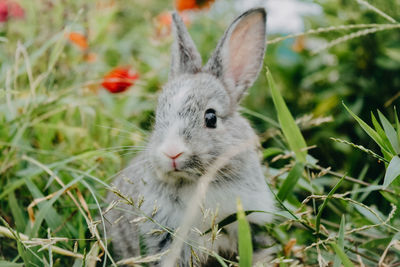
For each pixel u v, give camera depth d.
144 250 0.54
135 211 0.55
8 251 0.56
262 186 0.56
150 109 0.71
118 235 0.57
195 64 0.60
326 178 0.68
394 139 0.50
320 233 0.50
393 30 0.72
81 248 0.53
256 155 0.57
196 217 0.53
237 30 0.60
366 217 0.55
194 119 0.54
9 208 0.59
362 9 0.72
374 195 0.62
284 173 0.60
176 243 0.48
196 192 0.53
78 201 0.57
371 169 0.68
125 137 0.68
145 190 0.55
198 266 0.53
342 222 0.48
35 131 0.67
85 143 0.67
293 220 0.51
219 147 0.54
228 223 0.50
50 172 0.56
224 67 0.59
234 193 0.54
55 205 0.58
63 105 0.67
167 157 0.52
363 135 0.71
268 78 0.53
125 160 0.66
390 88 0.72
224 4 0.91
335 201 0.62
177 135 0.53
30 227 0.53
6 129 0.62
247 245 0.44
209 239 0.54
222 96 0.56
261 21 0.60
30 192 0.58
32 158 0.60
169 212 0.54
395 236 0.48
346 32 0.72
